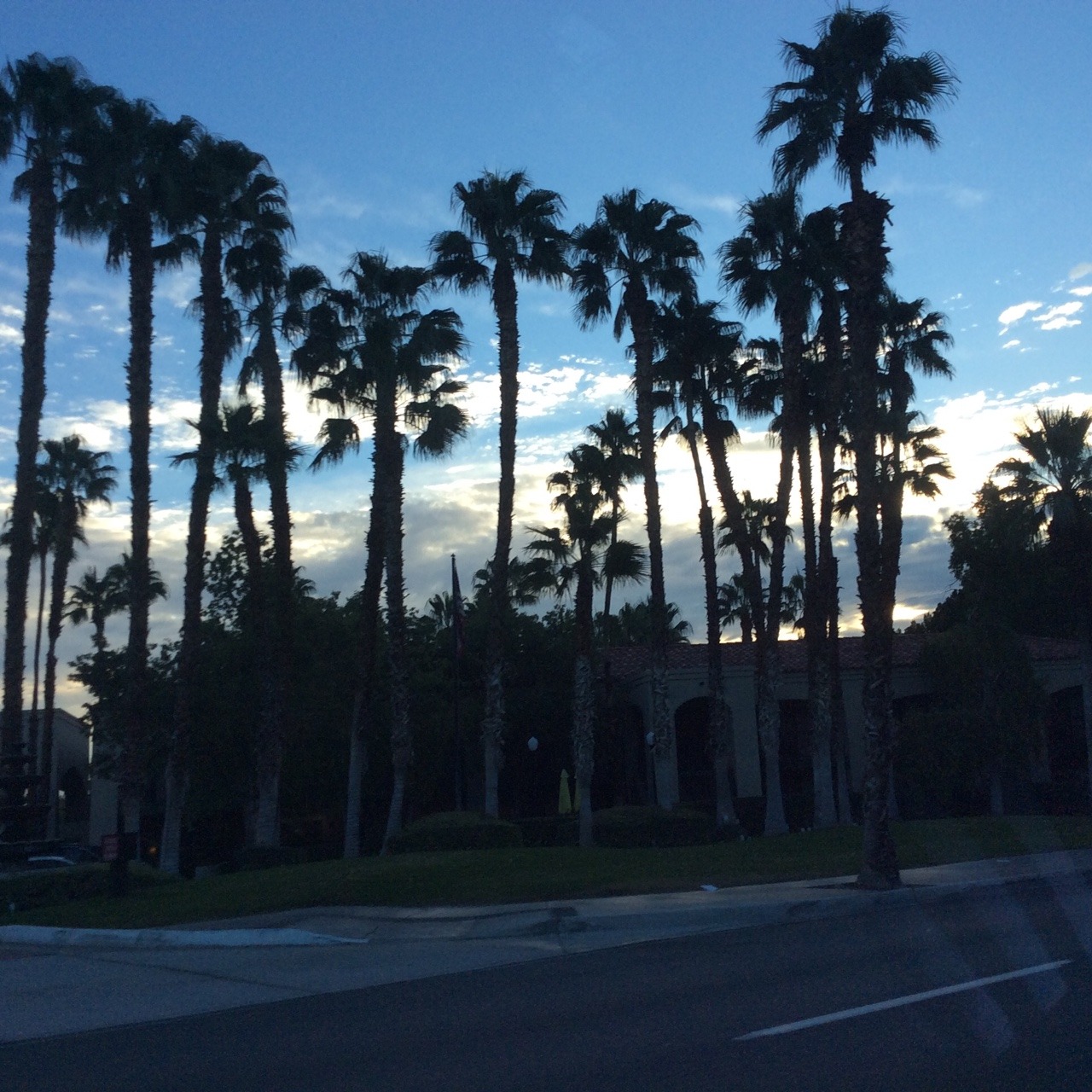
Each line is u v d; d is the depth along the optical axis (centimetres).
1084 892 1633
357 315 3041
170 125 2839
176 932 1563
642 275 3077
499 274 2942
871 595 1814
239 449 2881
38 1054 924
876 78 1938
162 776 4016
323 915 1675
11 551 2589
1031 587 3177
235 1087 773
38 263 2677
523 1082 733
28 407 2628
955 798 3634
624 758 4247
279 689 2959
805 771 4091
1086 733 3141
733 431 3375
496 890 1762
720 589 5878
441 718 3831
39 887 2136
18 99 2672
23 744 2547
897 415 3366
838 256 3016
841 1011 881
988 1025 816
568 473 3441
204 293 2906
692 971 1116
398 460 2955
